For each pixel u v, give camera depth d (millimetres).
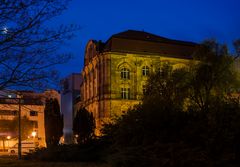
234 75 47188
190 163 13211
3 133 76875
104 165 19203
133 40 80312
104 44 82625
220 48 48750
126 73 78438
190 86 41625
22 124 78312
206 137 13789
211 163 12961
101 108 77000
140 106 17891
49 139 47312
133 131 17031
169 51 81875
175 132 16312
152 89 39312
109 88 76688
